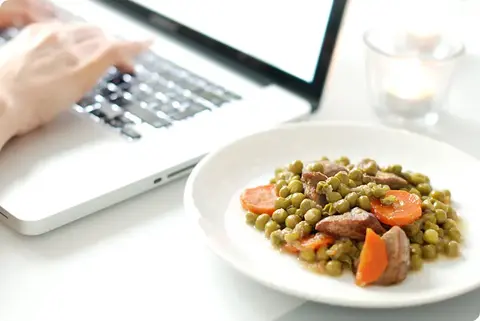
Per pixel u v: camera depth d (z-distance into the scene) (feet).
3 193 2.41
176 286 2.25
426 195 2.43
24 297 2.20
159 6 3.27
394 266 2.17
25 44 2.87
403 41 3.04
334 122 2.67
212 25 3.10
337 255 2.22
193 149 2.63
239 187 2.49
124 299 2.21
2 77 2.70
